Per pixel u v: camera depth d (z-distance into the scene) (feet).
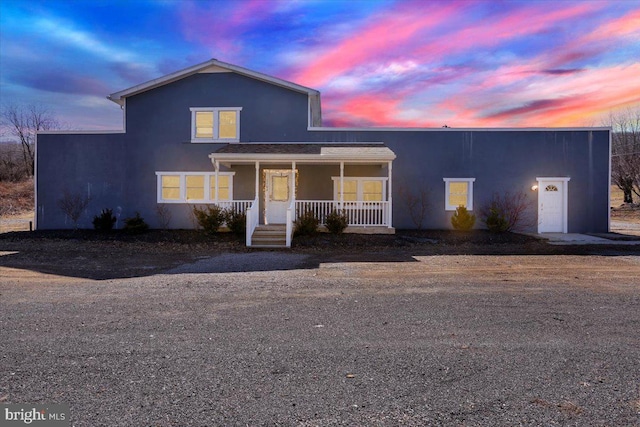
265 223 58.29
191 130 59.72
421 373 12.10
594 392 10.83
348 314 18.71
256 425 9.13
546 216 57.72
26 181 151.43
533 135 57.98
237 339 15.20
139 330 16.28
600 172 57.47
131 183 59.72
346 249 43.91
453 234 53.83
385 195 58.80
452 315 18.53
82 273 30.01
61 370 12.28
